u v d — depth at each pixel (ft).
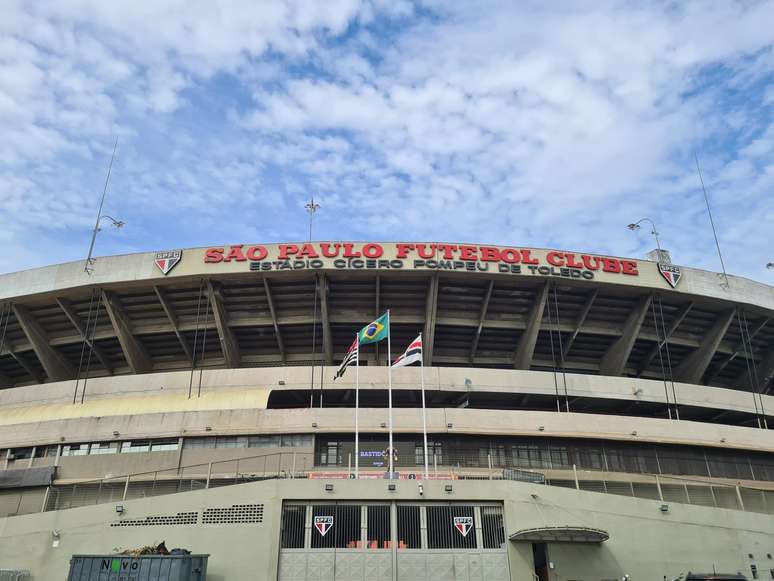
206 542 86.94
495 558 87.35
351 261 139.23
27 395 140.67
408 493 89.76
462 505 90.22
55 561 87.71
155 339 156.76
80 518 89.86
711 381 181.57
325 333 150.00
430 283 143.43
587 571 88.28
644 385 144.66
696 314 159.43
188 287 144.87
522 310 154.10
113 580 76.95
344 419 125.39
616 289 149.07
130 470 123.13
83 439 126.31
